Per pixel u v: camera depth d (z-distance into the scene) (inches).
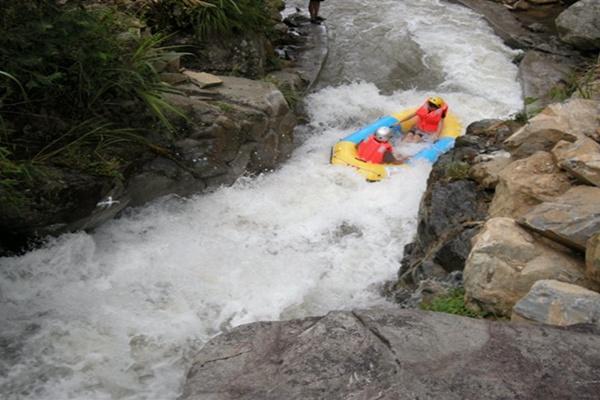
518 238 154.6
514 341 98.9
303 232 232.2
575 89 314.5
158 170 220.7
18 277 186.5
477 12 447.8
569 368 94.3
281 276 208.4
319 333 99.0
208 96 251.6
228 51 293.9
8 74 162.9
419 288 179.3
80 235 199.3
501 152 219.5
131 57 210.2
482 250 154.3
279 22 372.2
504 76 369.1
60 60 191.2
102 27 198.8
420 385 90.5
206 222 229.8
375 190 258.7
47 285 188.4
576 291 122.8
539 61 371.9
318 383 90.7
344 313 103.3
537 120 207.5
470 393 89.4
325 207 247.0
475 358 95.3
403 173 267.4
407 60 378.3
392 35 402.9
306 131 305.6
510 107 336.2
